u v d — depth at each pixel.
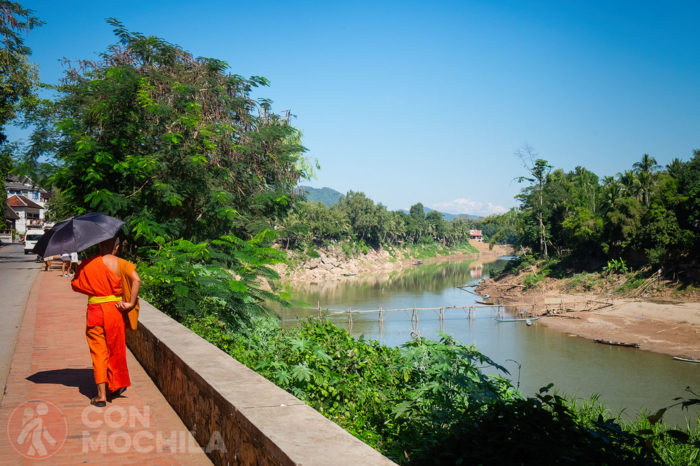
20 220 102.81
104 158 17.97
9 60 34.34
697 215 61.53
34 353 7.70
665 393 29.55
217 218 20.84
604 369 35.47
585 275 74.62
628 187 81.19
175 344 5.32
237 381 3.93
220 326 10.10
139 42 22.03
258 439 2.89
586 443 4.00
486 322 57.09
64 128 18.62
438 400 5.91
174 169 19.38
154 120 19.83
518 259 97.38
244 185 22.52
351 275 129.12
